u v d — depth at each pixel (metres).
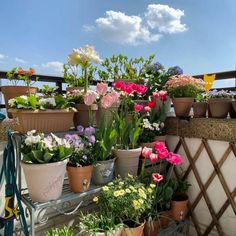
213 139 1.63
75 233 1.49
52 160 1.14
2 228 1.22
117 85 1.60
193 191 1.82
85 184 1.29
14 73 1.77
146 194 1.38
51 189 1.15
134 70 2.32
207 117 1.71
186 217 1.84
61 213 1.39
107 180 1.43
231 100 1.57
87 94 1.40
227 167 1.59
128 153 1.51
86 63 1.55
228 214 1.61
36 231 1.36
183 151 1.86
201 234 1.78
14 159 1.25
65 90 2.20
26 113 1.28
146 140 1.74
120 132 1.58
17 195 1.21
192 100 1.75
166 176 1.81
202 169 1.74
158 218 1.51
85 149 1.37
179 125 1.83
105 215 1.30
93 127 1.51
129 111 1.79
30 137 1.14
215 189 1.68
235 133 1.51
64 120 1.44
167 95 1.86
